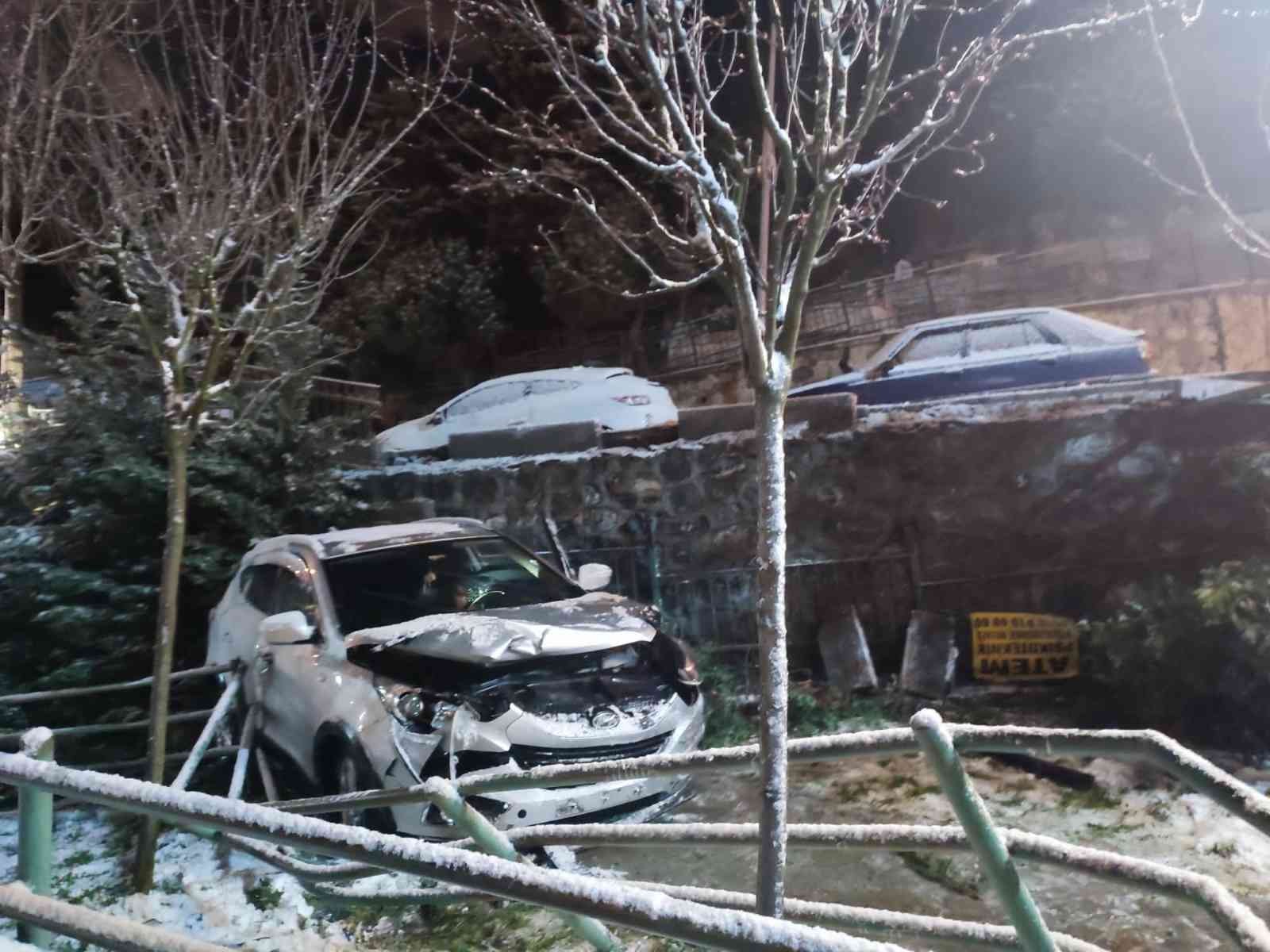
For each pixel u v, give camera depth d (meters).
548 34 4.13
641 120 3.50
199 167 5.34
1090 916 4.18
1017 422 8.08
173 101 5.97
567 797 4.94
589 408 11.46
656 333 21.16
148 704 7.61
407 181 19.17
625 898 1.82
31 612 7.91
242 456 8.73
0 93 6.30
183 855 5.29
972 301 18.98
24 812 2.89
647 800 5.32
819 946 1.65
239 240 5.27
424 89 7.69
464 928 4.36
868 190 4.93
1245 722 6.00
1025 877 4.56
